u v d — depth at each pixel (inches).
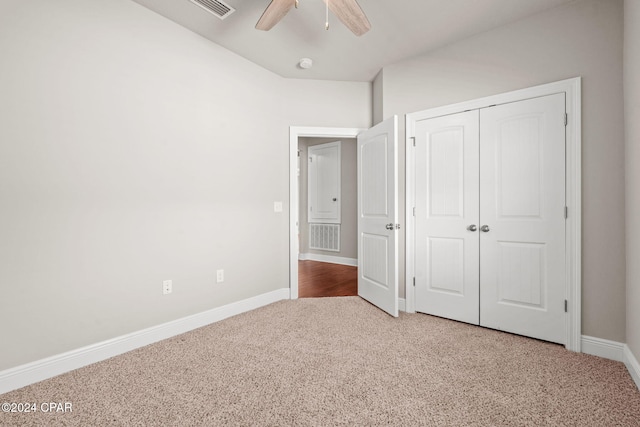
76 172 75.2
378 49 111.1
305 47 109.8
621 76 78.5
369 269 129.6
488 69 100.3
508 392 64.6
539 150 90.6
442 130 109.3
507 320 96.7
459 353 82.4
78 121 75.4
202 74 103.2
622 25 78.6
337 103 136.6
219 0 84.8
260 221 124.4
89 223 77.5
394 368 74.3
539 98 90.5
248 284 119.6
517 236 94.7
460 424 54.7
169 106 94.2
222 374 71.7
